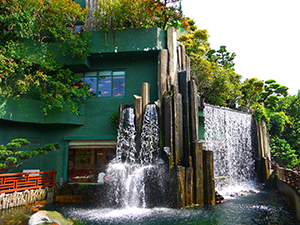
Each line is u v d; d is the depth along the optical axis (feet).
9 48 41.47
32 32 46.47
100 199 40.32
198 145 38.86
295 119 98.94
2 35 44.11
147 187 37.50
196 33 65.00
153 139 40.75
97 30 50.70
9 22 42.37
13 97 43.24
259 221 29.43
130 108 43.78
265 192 49.42
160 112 41.78
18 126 46.88
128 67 50.57
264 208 35.37
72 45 45.85
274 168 57.21
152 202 36.68
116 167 41.65
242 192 47.91
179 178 35.73
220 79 60.08
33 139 48.62
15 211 33.76
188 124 40.27
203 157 39.22
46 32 49.88
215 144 52.80
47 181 44.32
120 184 39.19
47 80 44.29
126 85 49.98
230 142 56.24
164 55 46.09
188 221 29.07
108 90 50.55
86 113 49.75
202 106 48.52
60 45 47.14
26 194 38.60
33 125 48.70
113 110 49.19
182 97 42.06
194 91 42.22
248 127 60.95
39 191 40.98
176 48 48.29
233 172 55.62
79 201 41.32
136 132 42.22
